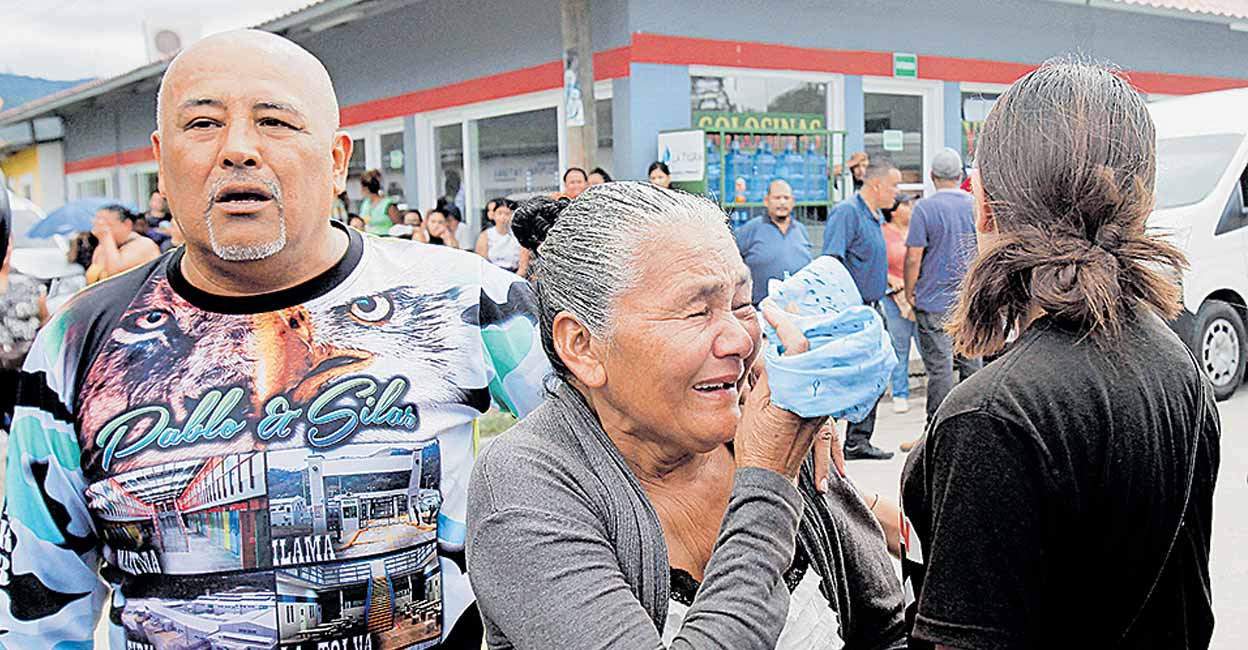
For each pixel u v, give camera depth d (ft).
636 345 4.48
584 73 29.40
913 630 4.83
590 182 27.50
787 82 34.24
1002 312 5.14
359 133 43.88
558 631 4.28
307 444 5.87
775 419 4.46
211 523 5.79
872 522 5.66
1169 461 4.75
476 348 6.39
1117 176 4.91
